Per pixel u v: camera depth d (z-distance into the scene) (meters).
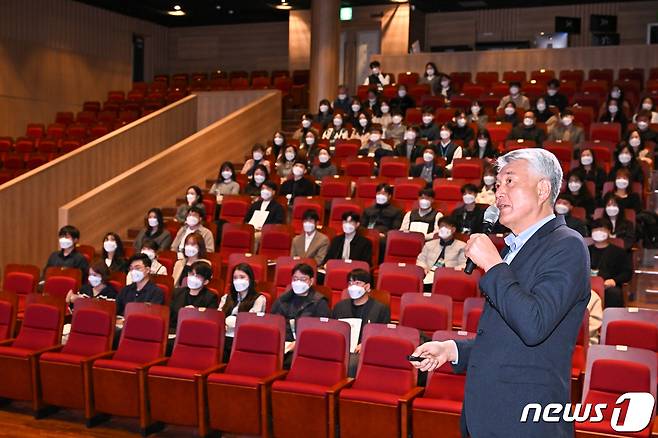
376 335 3.71
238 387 3.75
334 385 3.65
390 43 13.25
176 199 7.73
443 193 6.43
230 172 7.24
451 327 4.16
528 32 13.17
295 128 9.83
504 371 1.32
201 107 9.83
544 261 1.31
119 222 7.02
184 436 4.02
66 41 12.70
